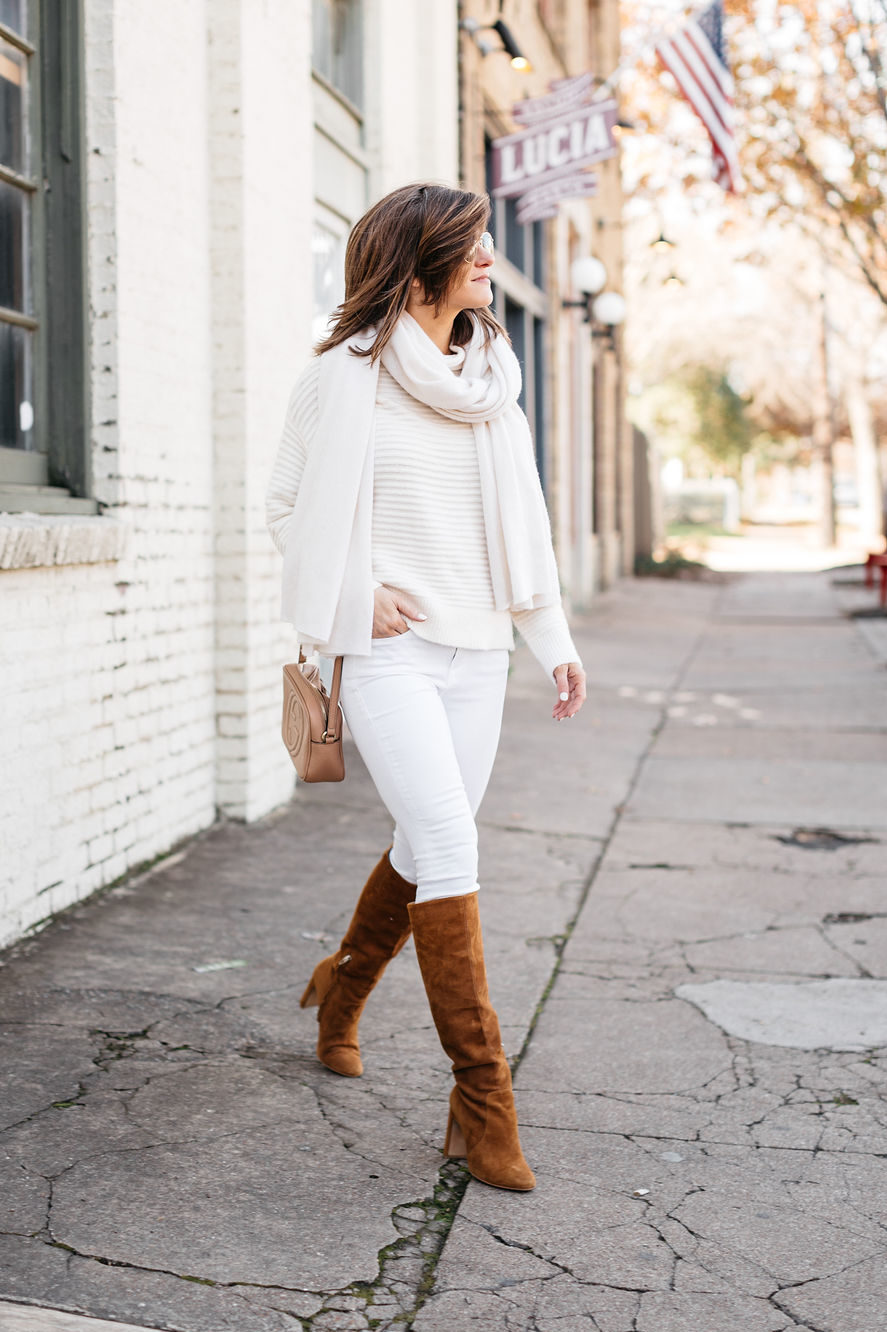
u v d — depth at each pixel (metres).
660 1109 2.91
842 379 36.97
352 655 2.52
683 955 3.99
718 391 44.22
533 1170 2.61
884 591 16.05
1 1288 2.10
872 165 14.47
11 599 3.63
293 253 5.54
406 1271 2.22
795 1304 2.16
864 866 5.07
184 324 4.74
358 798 5.91
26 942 3.79
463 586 2.56
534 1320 2.10
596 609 16.39
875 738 7.80
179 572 4.79
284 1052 3.14
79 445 4.23
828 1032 3.39
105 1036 3.18
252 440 5.12
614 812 5.96
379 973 2.96
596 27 16.95
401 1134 2.74
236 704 5.21
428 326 2.56
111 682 4.28
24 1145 2.61
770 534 43.69
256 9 5.04
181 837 4.96
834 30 13.98
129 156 4.25
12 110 4.02
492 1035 2.55
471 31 8.81
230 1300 2.11
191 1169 2.54
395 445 2.49
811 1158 2.69
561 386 13.79
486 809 5.94
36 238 4.16
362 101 7.20
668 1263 2.28
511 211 11.76
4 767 3.65
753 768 6.96
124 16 4.18
